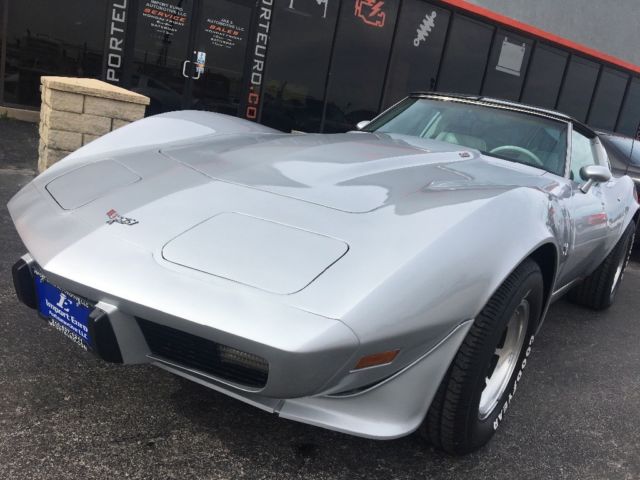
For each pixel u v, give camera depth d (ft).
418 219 6.07
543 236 6.73
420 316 5.34
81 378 7.45
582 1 40.16
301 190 6.71
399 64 33.68
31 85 24.66
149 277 5.35
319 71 31.14
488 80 37.81
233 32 28.09
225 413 7.19
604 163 12.11
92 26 25.05
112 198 6.68
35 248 6.12
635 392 9.57
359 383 5.41
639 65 46.52
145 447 6.31
